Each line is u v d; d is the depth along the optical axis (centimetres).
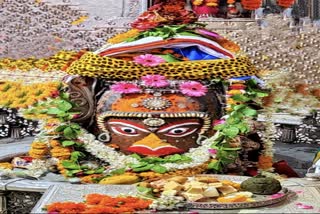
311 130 579
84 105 379
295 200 295
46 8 656
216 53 397
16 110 603
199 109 374
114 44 401
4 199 338
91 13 652
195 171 362
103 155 368
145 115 367
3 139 585
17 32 655
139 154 368
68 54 635
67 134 367
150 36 396
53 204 278
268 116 408
